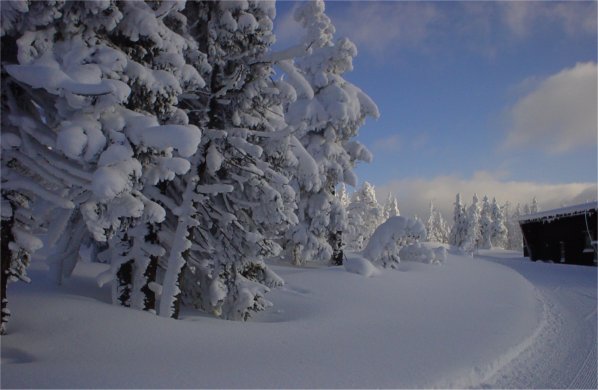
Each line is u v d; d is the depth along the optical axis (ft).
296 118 66.28
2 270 21.95
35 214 22.25
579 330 34.76
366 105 70.95
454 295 46.44
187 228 30.63
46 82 18.02
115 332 23.77
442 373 20.67
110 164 19.29
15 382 16.26
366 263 54.80
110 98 19.48
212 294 33.78
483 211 261.03
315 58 69.10
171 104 24.94
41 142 20.40
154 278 30.63
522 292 53.01
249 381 17.92
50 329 23.63
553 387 21.17
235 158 33.58
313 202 67.46
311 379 18.70
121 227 25.35
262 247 36.40
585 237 117.19
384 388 18.24
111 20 21.62
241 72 32.09
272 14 32.14
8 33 19.97
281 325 29.91
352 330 29.14
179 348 22.53
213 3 30.58
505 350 26.09
